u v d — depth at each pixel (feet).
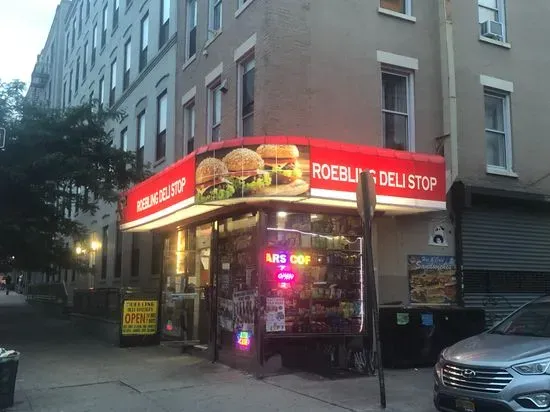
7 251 53.21
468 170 43.29
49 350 43.34
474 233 43.01
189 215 38.27
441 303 40.24
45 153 50.44
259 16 37.17
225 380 31.01
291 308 33.06
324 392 28.02
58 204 52.80
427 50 42.19
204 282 40.50
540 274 45.98
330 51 37.47
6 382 25.29
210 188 31.63
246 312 33.83
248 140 30.81
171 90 54.80
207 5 47.14
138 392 28.35
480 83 44.93
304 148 30.55
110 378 31.81
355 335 34.19
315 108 36.32
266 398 26.84
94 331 54.08
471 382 20.77
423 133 41.22
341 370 33.32
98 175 51.19
